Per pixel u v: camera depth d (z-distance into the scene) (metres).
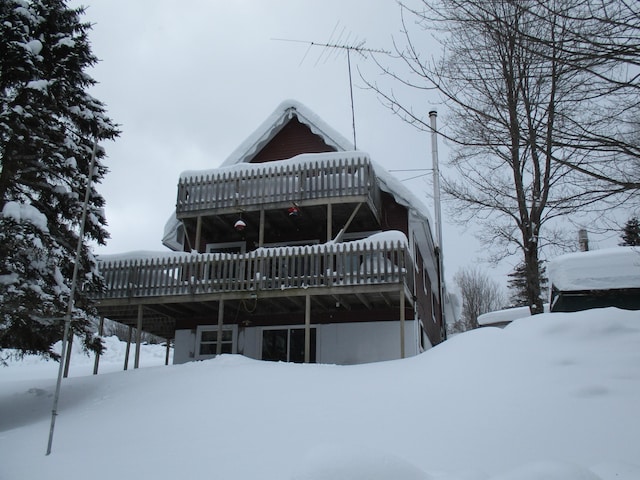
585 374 8.02
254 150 20.69
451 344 10.56
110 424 9.02
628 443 6.03
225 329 18.92
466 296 50.09
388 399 8.42
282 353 18.14
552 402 7.34
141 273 17.28
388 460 3.78
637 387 7.39
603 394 7.36
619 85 6.30
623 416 6.66
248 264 16.44
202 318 19.27
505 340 9.79
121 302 17.09
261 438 7.29
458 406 7.68
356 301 17.05
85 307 12.66
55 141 12.92
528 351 9.19
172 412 9.08
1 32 12.17
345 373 10.50
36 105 12.34
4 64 12.23
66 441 8.41
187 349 19.14
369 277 15.52
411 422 7.32
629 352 8.52
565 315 10.16
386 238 15.75
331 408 8.30
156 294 16.92
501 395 7.83
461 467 5.79
